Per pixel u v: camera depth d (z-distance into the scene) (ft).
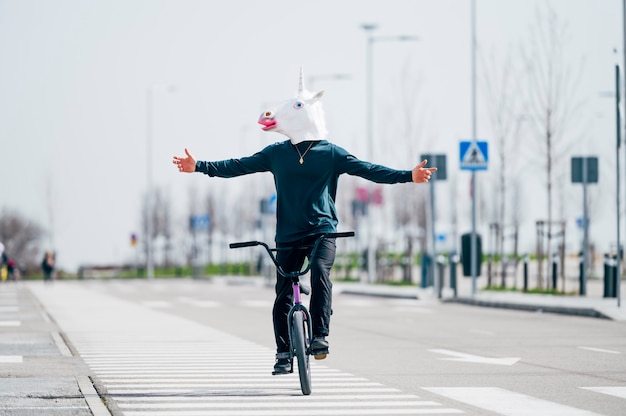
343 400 59.11
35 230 485.97
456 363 80.18
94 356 87.10
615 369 75.46
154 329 120.98
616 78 138.00
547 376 71.05
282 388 64.95
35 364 79.77
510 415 53.31
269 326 126.62
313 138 58.95
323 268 58.23
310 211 58.54
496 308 164.76
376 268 323.57
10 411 54.29
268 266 318.86
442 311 157.58
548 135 208.44
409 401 58.70
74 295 233.55
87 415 52.90
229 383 67.92
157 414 53.78
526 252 199.41
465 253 196.44
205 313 155.63
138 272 443.32
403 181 58.49
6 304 186.19
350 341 101.81
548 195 204.54
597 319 135.03
